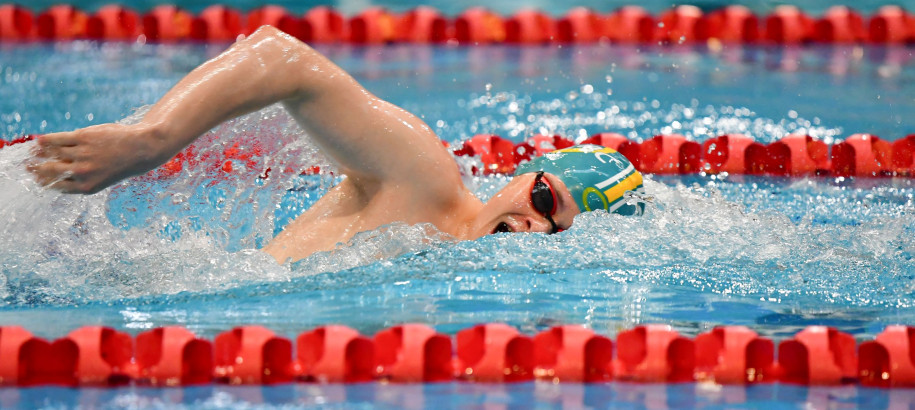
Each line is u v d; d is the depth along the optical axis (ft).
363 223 31.89
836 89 66.64
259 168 34.01
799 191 46.80
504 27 85.87
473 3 97.50
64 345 24.31
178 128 26.99
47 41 81.92
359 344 24.97
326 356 24.53
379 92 65.98
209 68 28.22
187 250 32.32
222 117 28.07
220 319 27.48
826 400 23.39
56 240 30.91
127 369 24.41
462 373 24.91
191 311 28.25
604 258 33.09
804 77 70.64
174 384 23.89
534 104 63.26
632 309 29.25
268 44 29.12
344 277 31.01
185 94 27.40
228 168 33.99
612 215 33.78
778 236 36.14
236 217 34.19
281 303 29.12
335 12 85.56
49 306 28.66
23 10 83.05
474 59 78.02
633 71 73.41
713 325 27.89
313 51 30.19
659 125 58.13
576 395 23.50
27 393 23.09
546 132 56.59
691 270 32.91
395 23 85.76
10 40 82.07
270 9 84.48
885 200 44.55
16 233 29.43
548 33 86.02
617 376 24.97
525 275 32.30
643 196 35.12
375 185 31.89
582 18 86.38
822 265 33.60
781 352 25.26
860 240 36.14
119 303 29.01
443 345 25.09
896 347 24.91
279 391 23.48
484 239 32.60
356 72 72.28
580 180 33.32
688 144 52.26
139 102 59.21
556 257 32.71
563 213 32.99
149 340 24.75
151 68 70.59
